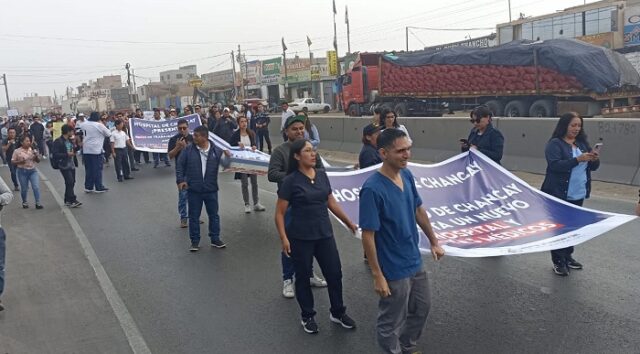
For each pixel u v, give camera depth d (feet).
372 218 12.10
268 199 37.65
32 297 20.43
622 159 33.88
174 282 21.42
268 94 239.50
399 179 12.64
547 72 76.38
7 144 47.37
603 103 74.49
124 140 50.70
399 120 52.60
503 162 41.29
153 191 43.73
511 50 80.79
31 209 38.42
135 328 17.21
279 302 18.85
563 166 19.07
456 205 18.31
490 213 18.12
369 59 116.98
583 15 108.17
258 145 59.82
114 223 32.65
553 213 17.67
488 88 85.87
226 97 266.16
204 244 26.89
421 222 13.79
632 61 88.28
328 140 64.34
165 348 15.71
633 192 31.60
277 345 15.56
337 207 16.56
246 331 16.61
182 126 32.37
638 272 19.49
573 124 19.19
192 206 25.52
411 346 13.64
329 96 206.49
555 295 17.88
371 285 20.04
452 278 20.15
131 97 294.87
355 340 15.65
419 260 12.84
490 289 18.80
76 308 19.13
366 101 115.85
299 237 15.92
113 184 48.78
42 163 71.97
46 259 25.49
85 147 44.16
